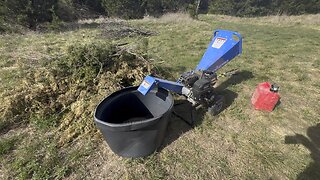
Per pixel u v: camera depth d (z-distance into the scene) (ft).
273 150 9.82
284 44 27.61
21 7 35.04
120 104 9.46
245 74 17.44
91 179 8.16
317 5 81.71
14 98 10.80
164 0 80.18
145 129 7.79
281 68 18.94
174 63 19.26
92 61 11.85
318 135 10.91
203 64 11.90
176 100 12.90
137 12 69.15
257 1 97.14
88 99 10.88
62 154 9.07
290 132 11.03
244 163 9.11
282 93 14.74
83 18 59.47
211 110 11.36
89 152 9.18
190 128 10.91
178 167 8.79
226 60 12.17
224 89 14.89
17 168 8.36
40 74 11.97
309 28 44.70
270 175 8.64
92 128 9.97
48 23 35.78
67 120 10.36
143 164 8.75
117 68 12.30
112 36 29.48
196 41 28.02
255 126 11.35
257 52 23.49
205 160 9.16
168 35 31.96
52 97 11.39
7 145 9.27
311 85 16.03
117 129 7.29
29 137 9.92
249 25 49.39
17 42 24.94
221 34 12.66
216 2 99.60
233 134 10.69
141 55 13.64
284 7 87.56
